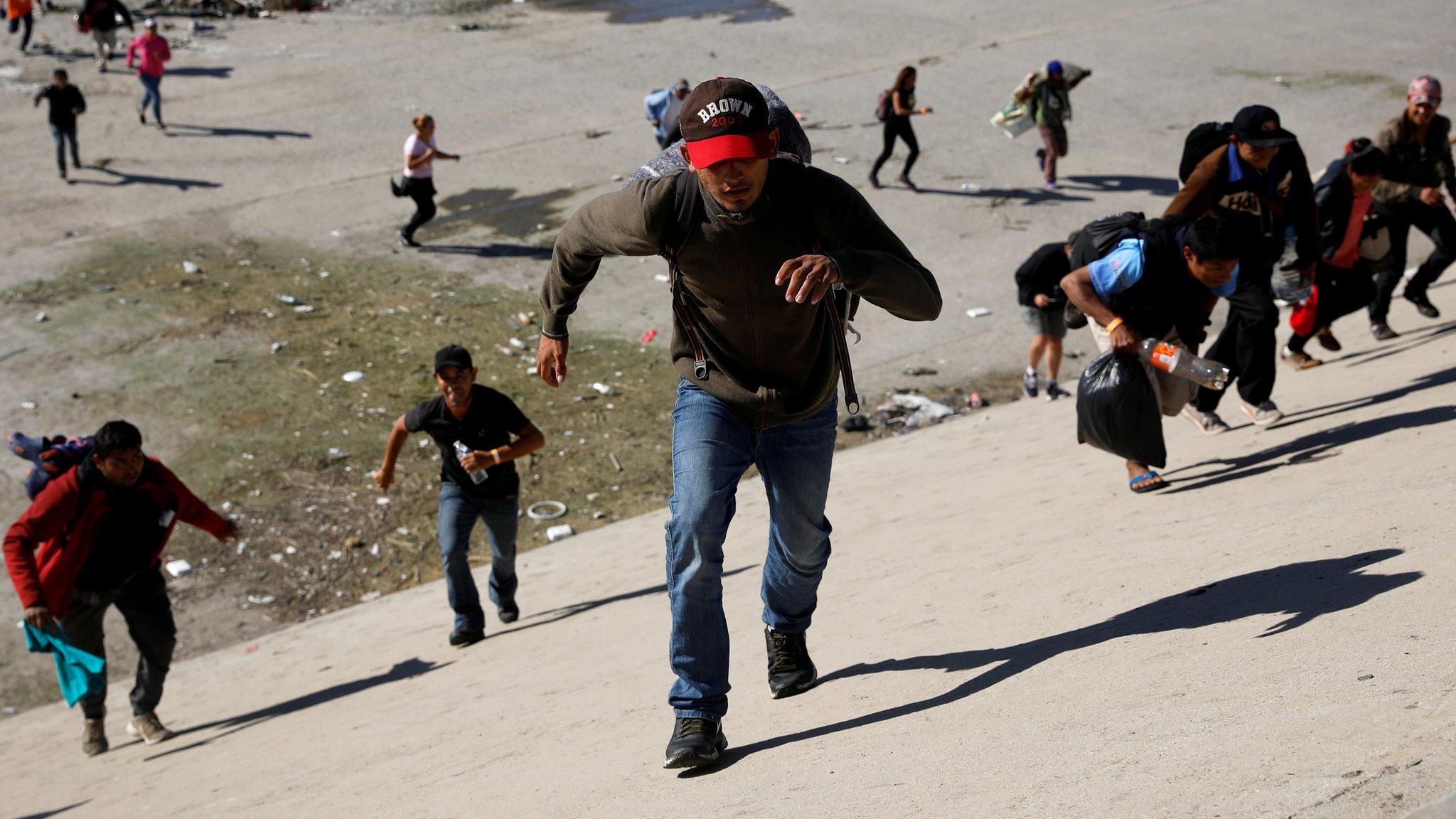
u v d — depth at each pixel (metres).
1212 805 1.54
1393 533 3.04
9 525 9.74
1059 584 3.73
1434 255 8.66
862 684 3.19
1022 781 1.91
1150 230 4.80
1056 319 9.98
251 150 18.34
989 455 8.08
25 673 8.27
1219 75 20.47
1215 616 2.73
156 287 14.05
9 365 12.34
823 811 2.08
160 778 4.88
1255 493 4.36
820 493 2.95
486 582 8.20
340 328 13.08
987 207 15.80
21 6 22.22
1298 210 5.39
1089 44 22.45
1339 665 2.04
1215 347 6.04
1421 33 22.05
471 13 25.84
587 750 3.15
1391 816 1.35
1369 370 7.07
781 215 2.49
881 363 12.22
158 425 11.21
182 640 8.45
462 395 6.05
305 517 9.88
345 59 22.64
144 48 18.62
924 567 4.82
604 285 14.34
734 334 2.70
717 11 25.34
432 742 3.94
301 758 4.38
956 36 23.19
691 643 2.73
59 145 16.88
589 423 11.26
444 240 15.39
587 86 20.95
